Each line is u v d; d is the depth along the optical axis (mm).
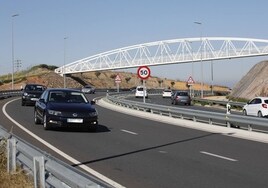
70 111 17141
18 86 93875
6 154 9250
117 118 25891
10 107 32406
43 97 19109
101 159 11508
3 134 10164
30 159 7859
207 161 11414
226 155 12492
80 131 17984
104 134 17344
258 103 31219
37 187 7090
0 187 7371
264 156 12375
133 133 17984
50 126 17344
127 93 79125
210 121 22344
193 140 15969
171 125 21891
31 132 17000
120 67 117250
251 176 9500
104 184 5008
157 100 60438
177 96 49250
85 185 5273
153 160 11461
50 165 6809
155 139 16109
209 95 79750
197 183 8742
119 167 10406
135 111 31156
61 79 111688
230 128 20109
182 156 12195
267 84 56500
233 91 67438
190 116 24578
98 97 60000
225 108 42938
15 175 7922
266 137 16984
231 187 8398
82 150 12984
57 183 6438
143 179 9086
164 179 9102
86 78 133875
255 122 18641
